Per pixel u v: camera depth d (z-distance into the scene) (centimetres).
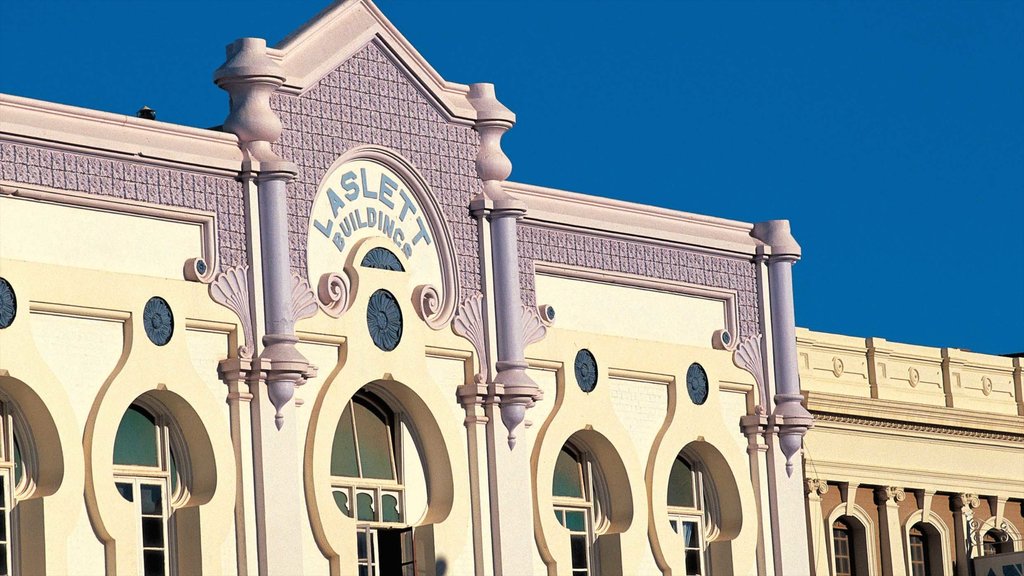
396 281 3697
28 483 3259
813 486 4422
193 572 3378
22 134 3238
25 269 3231
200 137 3481
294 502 3494
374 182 3706
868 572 4534
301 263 3559
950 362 4822
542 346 3903
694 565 4138
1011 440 4884
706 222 4222
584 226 3991
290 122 3581
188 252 3447
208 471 3422
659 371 4088
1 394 3247
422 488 3741
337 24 3684
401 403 3728
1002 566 4675
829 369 4566
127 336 3347
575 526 3988
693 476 4188
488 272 3828
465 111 3844
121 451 3375
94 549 3278
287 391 3484
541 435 3891
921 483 4659
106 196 3338
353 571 3556
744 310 4247
